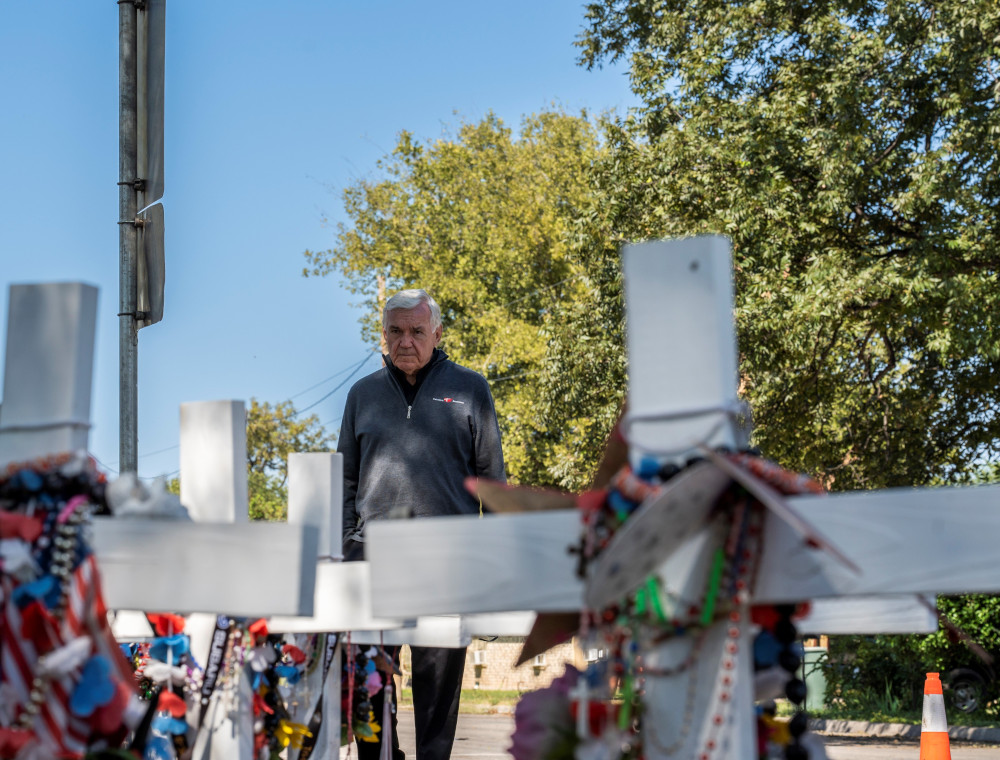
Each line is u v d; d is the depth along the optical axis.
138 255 6.57
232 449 3.02
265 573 2.30
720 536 1.96
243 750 2.89
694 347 1.98
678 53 16.92
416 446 5.03
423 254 35.06
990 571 1.82
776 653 2.14
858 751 9.47
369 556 2.11
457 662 4.67
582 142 33.16
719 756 1.92
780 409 16.17
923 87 15.13
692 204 16.23
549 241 31.12
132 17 6.62
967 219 14.48
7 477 2.08
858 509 1.91
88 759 2.06
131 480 2.38
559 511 2.22
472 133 34.59
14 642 2.00
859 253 15.52
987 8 13.47
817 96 15.34
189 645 2.93
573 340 18.02
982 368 15.91
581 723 2.03
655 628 1.99
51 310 2.21
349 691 3.71
